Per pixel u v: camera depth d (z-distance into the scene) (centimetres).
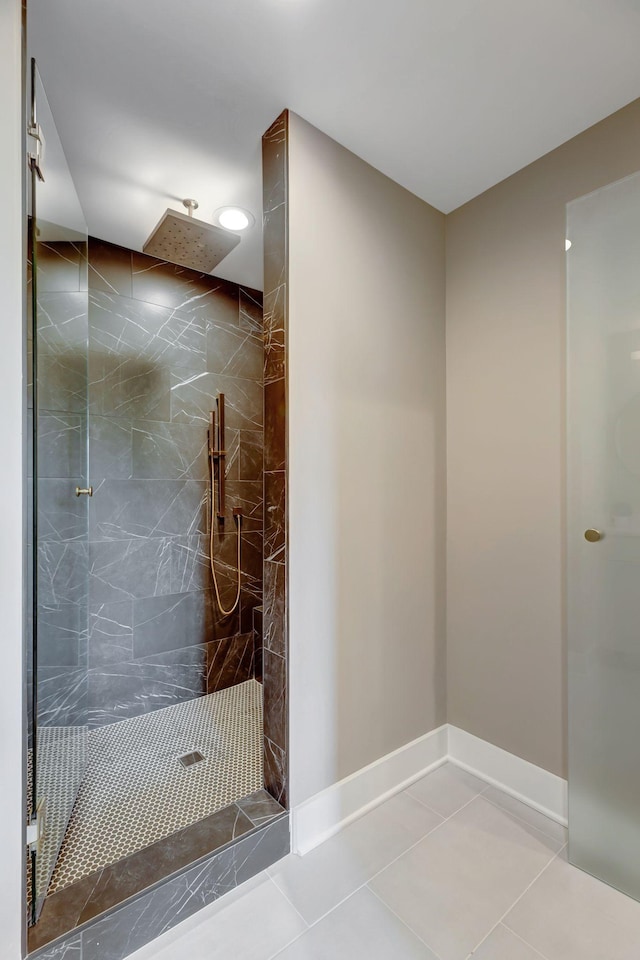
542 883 137
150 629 239
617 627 142
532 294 174
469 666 194
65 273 153
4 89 102
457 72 134
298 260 149
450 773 192
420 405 193
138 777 177
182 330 254
